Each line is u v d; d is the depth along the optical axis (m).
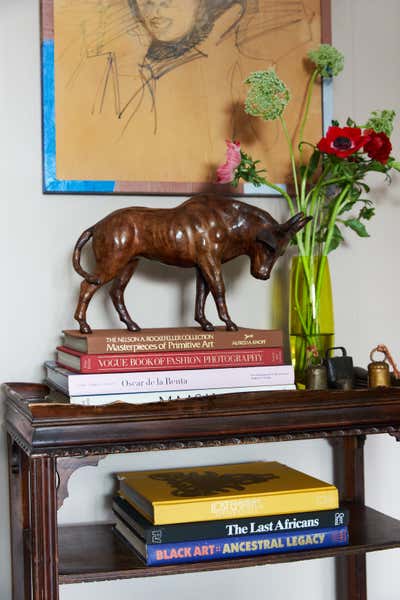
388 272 1.72
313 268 1.52
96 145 1.53
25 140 1.51
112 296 1.42
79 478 1.57
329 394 1.30
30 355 1.52
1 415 1.50
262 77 1.47
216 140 1.59
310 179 1.64
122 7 1.54
